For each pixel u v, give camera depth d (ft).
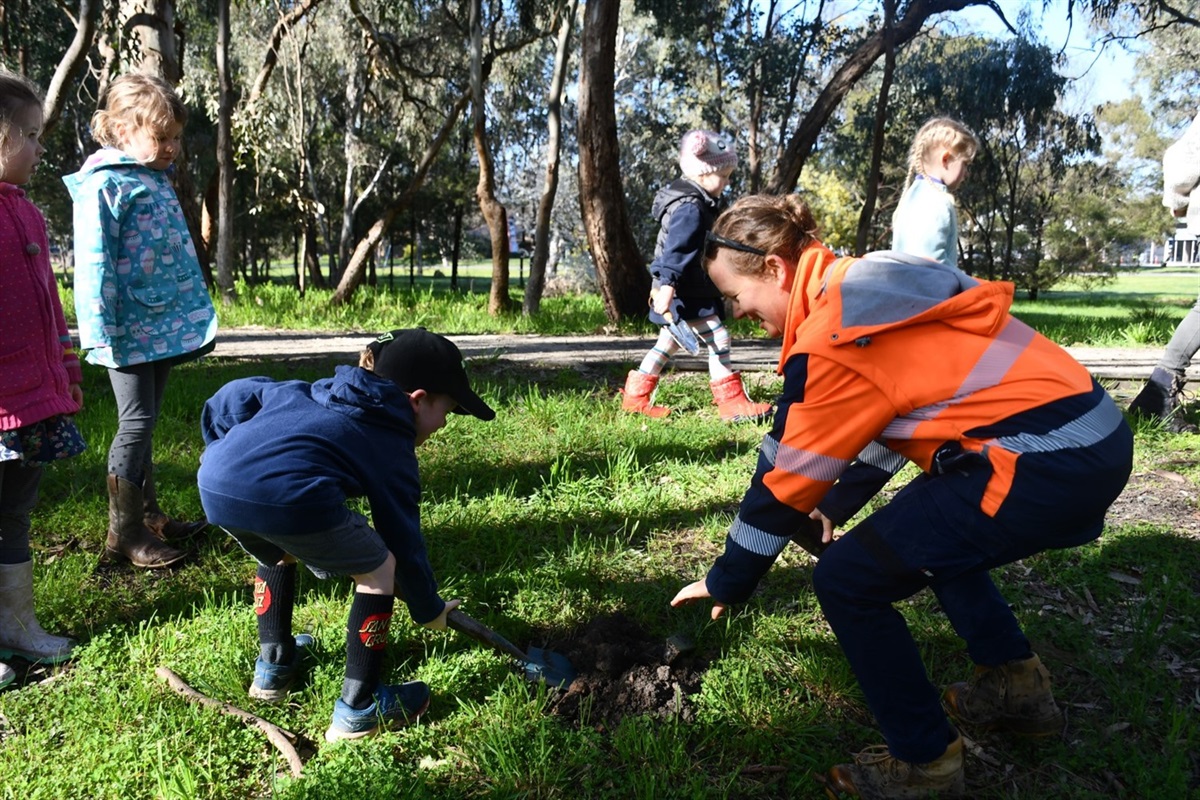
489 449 17.40
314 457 8.33
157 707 9.48
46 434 10.12
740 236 7.76
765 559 7.78
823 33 84.99
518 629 10.95
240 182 100.48
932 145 14.05
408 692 9.32
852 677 9.93
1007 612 8.82
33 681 10.21
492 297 41.83
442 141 45.47
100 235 11.60
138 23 38.34
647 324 37.27
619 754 8.85
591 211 37.01
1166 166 19.33
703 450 17.63
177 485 15.48
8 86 9.46
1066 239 121.19
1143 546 12.92
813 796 8.46
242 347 29.58
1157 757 8.73
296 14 48.44
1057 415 7.06
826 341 7.20
